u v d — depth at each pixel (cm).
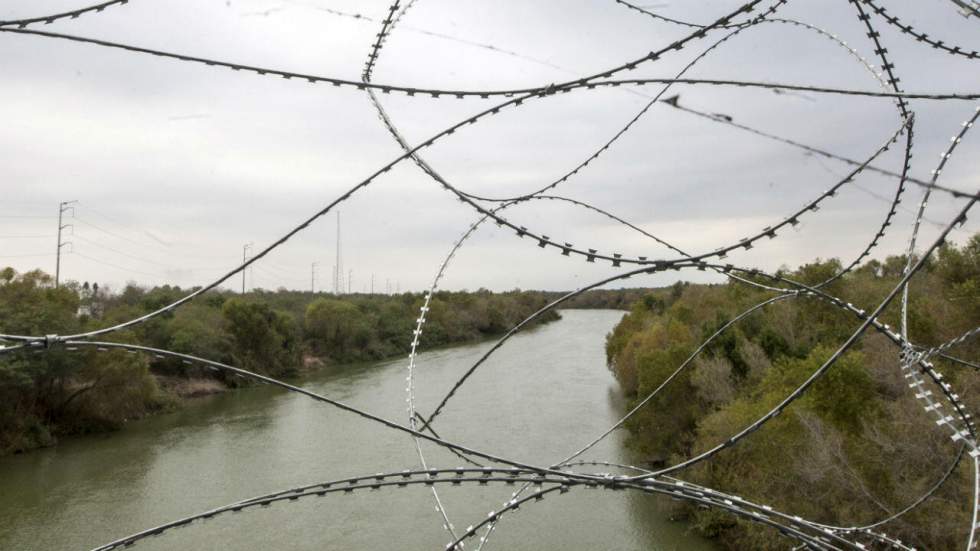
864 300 3566
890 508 1909
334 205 617
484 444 3666
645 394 3378
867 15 668
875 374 2561
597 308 17100
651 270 632
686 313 5253
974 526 681
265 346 6456
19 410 4116
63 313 4472
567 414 4338
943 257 2981
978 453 681
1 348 498
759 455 2384
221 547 2520
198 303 6788
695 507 2644
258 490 3120
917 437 1973
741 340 3491
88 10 508
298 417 4619
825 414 2364
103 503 3019
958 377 2075
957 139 559
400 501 2927
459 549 721
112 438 4281
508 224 629
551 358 7088
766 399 2484
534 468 606
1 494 3175
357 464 3450
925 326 2759
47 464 3694
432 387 5425
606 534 2572
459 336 8850
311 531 2642
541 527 2641
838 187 611
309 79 554
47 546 2562
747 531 2298
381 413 4525
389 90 554
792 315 3738
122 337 4806
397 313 8619
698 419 3181
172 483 3269
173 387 5603
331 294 11450
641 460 3406
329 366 7175
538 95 574
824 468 2008
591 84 561
